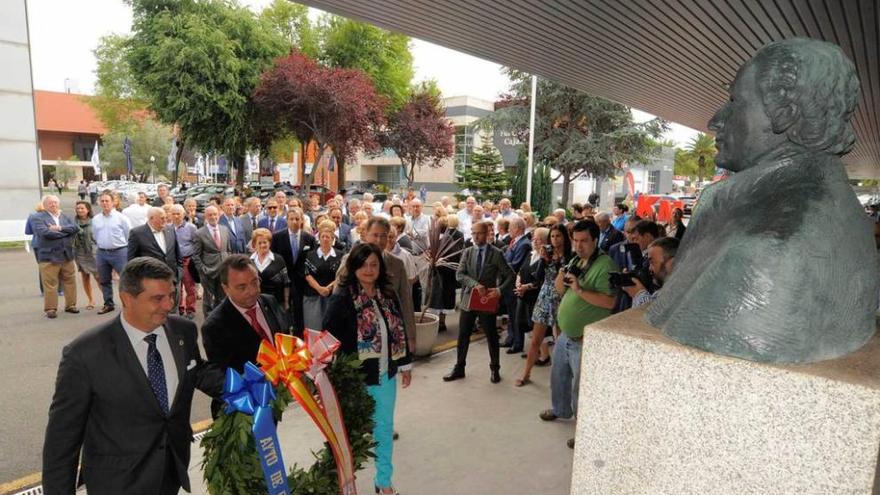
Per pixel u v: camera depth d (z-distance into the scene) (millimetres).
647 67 7086
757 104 1521
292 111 21219
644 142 25984
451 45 6164
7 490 3213
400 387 4961
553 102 25844
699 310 1392
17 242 14227
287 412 4281
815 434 1230
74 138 61469
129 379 2057
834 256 1335
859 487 1188
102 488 2047
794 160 1464
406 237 6805
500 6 4844
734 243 1384
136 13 20859
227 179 41250
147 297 2031
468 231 9703
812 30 5309
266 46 21922
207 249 6570
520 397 4754
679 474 1423
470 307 4984
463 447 3811
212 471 2010
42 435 3936
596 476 1562
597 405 1550
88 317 7379
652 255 3098
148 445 2092
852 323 1370
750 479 1321
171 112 20156
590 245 3785
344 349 2967
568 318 3832
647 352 1452
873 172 30609
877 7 4551
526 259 6180
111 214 7500
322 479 2320
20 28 14062
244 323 2648
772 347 1297
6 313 7574
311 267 5438
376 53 27781
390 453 3143
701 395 1373
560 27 5402
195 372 2311
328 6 4898
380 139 29109
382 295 3205
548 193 21828
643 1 4652
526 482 3361
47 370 5273
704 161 57969
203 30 19812
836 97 1441
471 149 39844
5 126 14102
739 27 5277
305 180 23969
